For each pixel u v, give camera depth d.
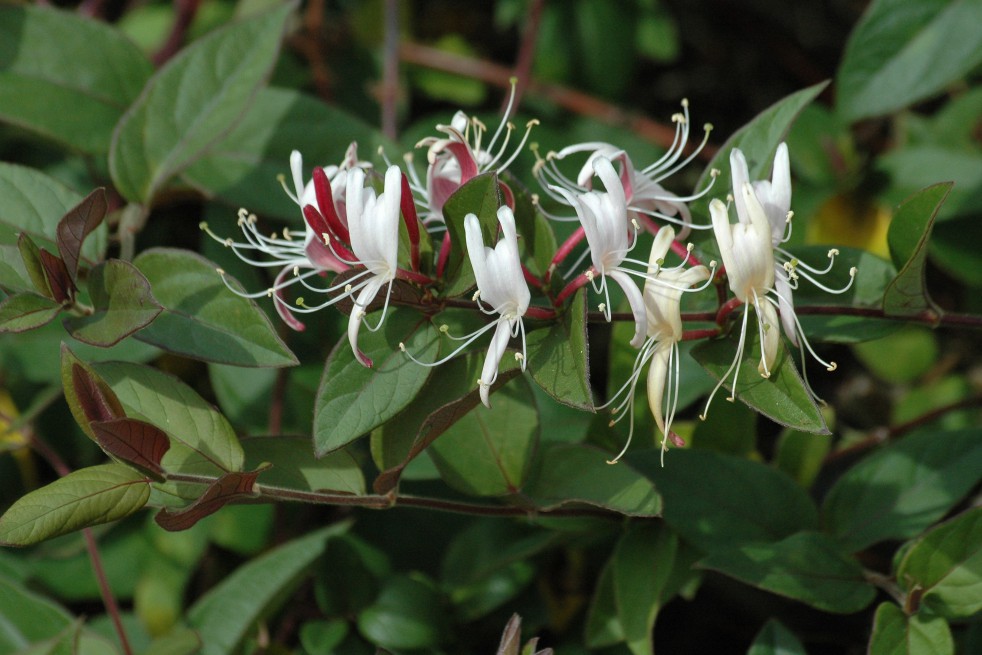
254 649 0.66
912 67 0.70
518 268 0.55
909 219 0.59
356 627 0.66
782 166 0.57
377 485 0.58
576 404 0.55
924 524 0.63
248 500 0.58
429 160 0.57
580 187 0.58
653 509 0.59
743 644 0.70
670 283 0.56
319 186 0.56
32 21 0.68
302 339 0.68
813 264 0.61
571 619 0.68
